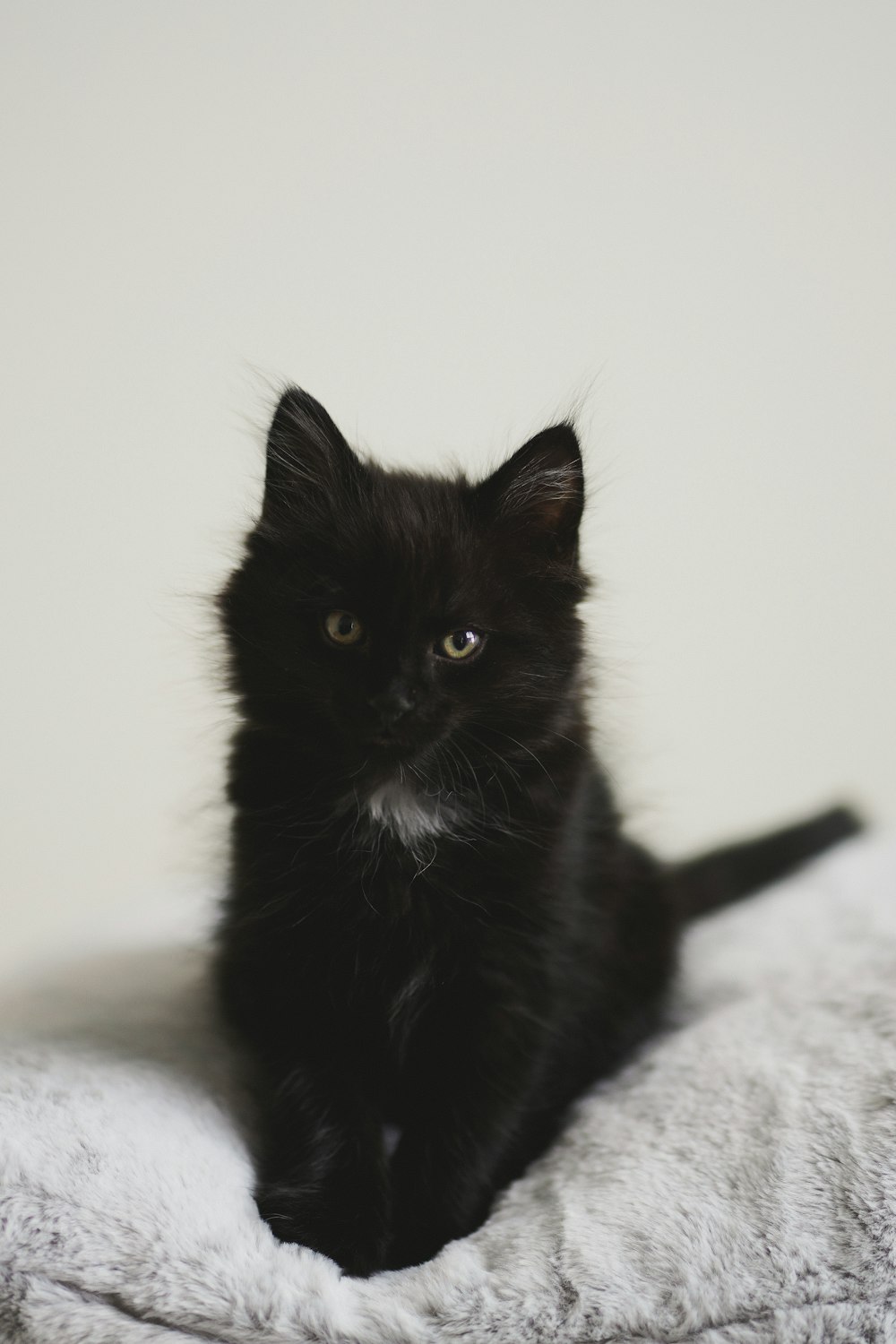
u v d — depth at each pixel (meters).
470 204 0.73
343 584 0.47
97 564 0.77
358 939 0.47
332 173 0.73
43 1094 0.43
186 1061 0.47
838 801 0.67
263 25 0.71
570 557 0.49
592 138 0.73
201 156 0.72
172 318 0.74
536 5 0.72
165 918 0.61
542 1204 0.43
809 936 0.56
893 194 0.73
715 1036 0.49
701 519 0.77
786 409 0.76
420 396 0.74
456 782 0.47
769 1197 0.41
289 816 0.47
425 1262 0.43
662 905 0.54
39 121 0.72
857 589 0.78
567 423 0.49
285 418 0.49
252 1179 0.44
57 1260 0.40
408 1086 0.47
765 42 0.72
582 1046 0.50
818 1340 0.40
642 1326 0.40
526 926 0.47
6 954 0.82
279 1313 0.39
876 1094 0.44
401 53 0.72
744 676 0.79
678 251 0.74
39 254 0.73
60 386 0.75
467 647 0.47
